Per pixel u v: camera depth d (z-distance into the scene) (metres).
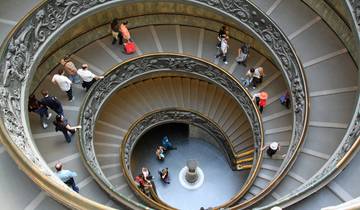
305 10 14.48
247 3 13.80
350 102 12.35
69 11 12.88
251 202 10.91
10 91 10.04
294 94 12.98
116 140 16.17
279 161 14.13
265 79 16.23
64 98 14.56
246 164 17.44
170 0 14.97
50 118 13.78
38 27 11.63
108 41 16.69
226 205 13.47
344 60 13.32
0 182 7.50
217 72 16.39
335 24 13.79
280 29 13.21
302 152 11.48
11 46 10.30
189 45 17.25
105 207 6.22
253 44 17.09
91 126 14.63
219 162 20.48
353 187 7.58
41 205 7.25
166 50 16.97
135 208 9.85
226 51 16.30
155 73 17.33
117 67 15.30
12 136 8.32
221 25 17.31
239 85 15.65
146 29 17.59
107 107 16.97
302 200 7.52
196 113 17.78
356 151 7.63
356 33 10.60
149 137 21.33
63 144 13.27
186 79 18.25
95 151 15.55
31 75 11.42
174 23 17.77
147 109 17.34
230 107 18.00
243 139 17.64
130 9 16.55
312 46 13.70
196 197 19.42
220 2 14.55
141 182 15.95
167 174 19.89
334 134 11.75
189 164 18.94
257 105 15.12
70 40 15.68
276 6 14.57
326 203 7.46
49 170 8.38
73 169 12.63
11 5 12.25
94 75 14.17
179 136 21.45
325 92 12.65
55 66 15.57
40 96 14.63
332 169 7.67
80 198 6.39
